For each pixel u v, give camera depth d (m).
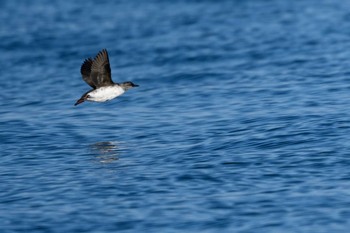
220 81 30.81
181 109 26.50
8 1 57.66
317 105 25.23
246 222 16.14
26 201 17.95
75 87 31.86
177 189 18.17
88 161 20.89
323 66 31.84
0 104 29.14
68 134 23.95
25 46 41.53
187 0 53.28
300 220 16.09
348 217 16.11
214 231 15.80
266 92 27.97
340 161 19.39
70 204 17.61
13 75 35.03
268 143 21.33
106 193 18.17
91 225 16.41
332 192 17.42
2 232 16.28
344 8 46.06
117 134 23.66
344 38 37.75
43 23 48.03
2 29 46.59
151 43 40.12
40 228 16.39
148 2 53.47
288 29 41.12
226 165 19.66
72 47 40.66
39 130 24.56
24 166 20.75
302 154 20.12
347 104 25.03
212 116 25.03
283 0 50.75
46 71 35.62
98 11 51.16
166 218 16.52
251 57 35.09
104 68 16.89
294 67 32.22
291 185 18.00
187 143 22.03
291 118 23.72
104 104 27.83
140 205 17.31
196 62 35.09
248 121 23.88
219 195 17.61
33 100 29.56
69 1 56.03
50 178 19.53
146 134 23.42
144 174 19.36
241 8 49.03
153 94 29.23
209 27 43.56
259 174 18.86
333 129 22.11
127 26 45.50
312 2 49.16
